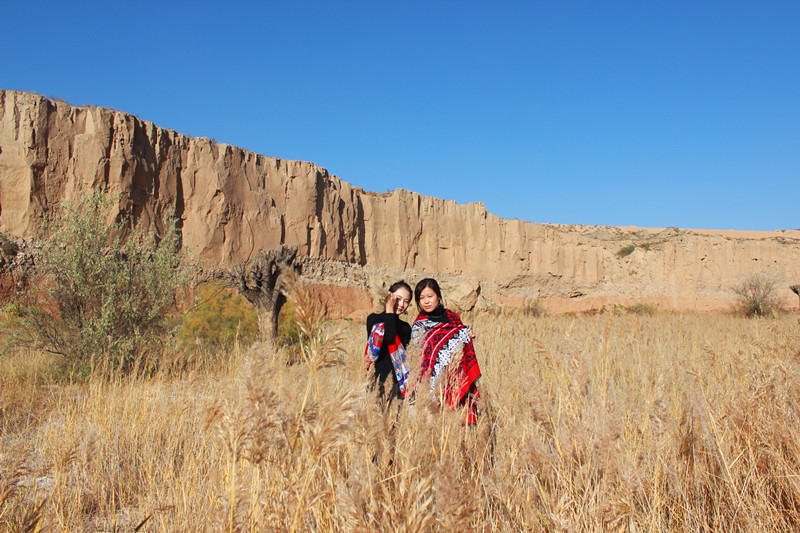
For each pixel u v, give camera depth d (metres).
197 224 33.09
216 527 2.02
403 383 3.72
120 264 10.67
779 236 88.31
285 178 40.44
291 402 1.81
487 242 57.84
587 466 2.48
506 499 2.48
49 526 2.83
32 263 24.59
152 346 9.77
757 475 2.96
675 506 2.79
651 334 11.90
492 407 4.10
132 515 3.53
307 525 2.10
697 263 63.25
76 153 27.44
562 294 62.19
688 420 3.20
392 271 49.81
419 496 1.66
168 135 32.59
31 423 5.76
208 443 4.22
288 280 1.76
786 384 3.59
